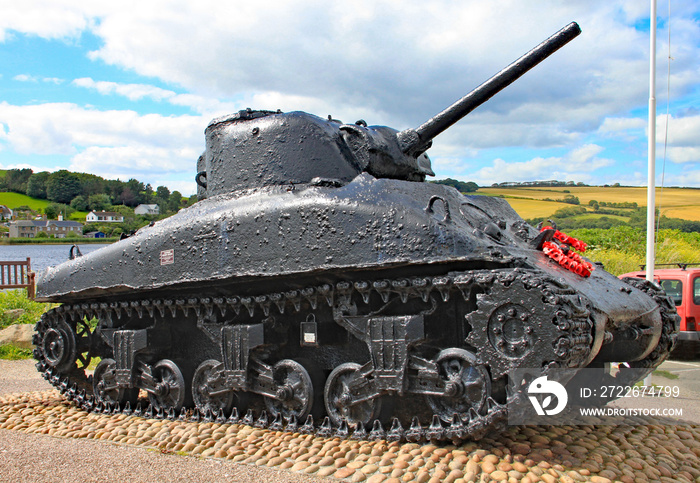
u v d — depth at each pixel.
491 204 9.35
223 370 8.08
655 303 8.48
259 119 8.62
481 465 5.98
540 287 5.71
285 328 8.18
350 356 7.76
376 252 6.61
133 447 7.29
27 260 22.88
